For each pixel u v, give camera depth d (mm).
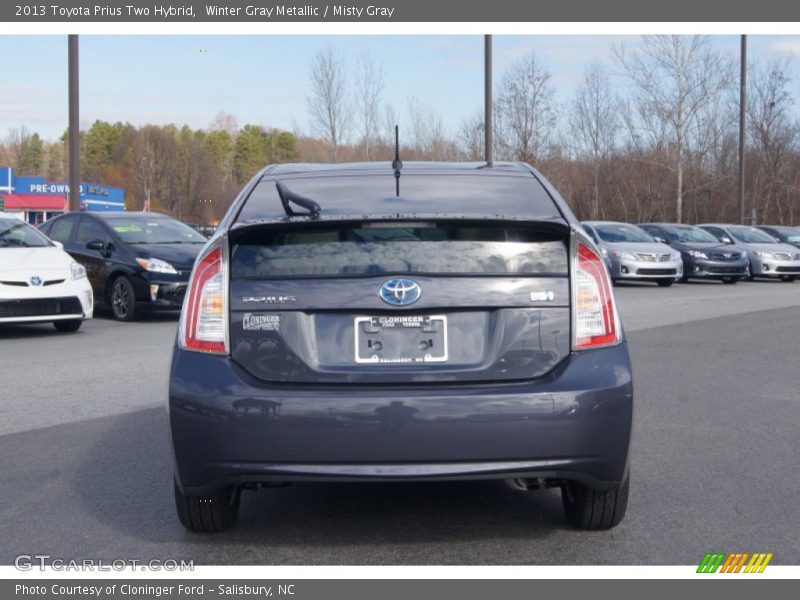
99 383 8172
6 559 4023
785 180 45062
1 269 10930
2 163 103375
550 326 3752
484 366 3715
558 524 4453
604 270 3855
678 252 22469
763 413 7008
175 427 3707
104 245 13836
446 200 4102
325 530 4395
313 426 3586
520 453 3613
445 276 3746
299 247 3809
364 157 35062
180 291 13320
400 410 3582
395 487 5109
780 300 17422
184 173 79250
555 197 4238
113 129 92375
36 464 5520
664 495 4902
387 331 3732
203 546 4180
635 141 44719
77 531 4367
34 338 11422
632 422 3752
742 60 34781
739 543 4176
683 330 12375
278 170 4766
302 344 3723
